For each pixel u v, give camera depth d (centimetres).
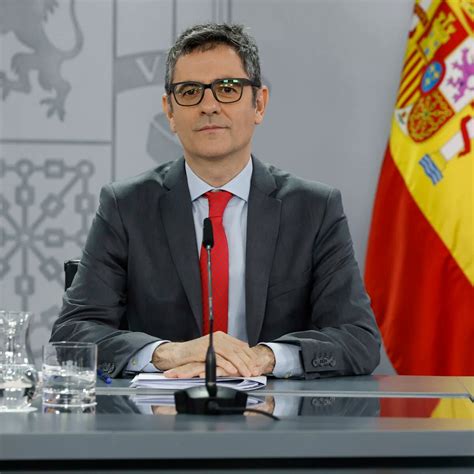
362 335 324
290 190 355
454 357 518
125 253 347
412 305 526
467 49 523
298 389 272
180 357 291
